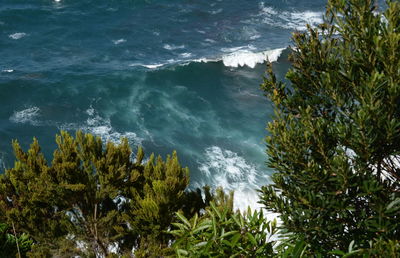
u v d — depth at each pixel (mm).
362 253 4902
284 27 53531
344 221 5688
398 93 5070
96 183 12305
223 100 38281
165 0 59344
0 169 29109
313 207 5629
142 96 38344
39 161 11938
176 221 11531
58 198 11773
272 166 6086
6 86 38250
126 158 12414
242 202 26703
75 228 12031
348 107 5820
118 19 54938
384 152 5566
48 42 48781
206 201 12133
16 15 53969
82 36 50406
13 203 11984
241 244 5281
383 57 5168
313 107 6219
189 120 35281
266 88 6559
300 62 6270
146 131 33812
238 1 59938
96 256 12266
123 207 13016
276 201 6105
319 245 5730
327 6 5887
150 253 11227
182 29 52562
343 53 5699
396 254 4578
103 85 39438
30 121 34281
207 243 5078
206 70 42312
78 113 35719
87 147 11945
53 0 58719
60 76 40688
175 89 39719
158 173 12062
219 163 30219
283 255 5039
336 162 5336
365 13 5461
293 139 5707
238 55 43969
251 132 33875
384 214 5211
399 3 5164
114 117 35531
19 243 11828
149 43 49062
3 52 46062
